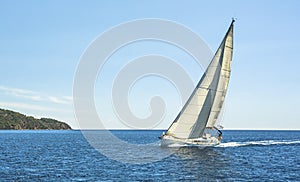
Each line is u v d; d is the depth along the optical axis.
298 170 48.09
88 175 43.56
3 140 133.12
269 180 40.44
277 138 155.25
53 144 106.44
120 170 47.59
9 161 58.19
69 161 58.12
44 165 53.00
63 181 39.75
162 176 42.78
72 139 144.00
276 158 62.34
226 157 61.69
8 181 39.78
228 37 68.69
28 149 85.12
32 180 40.38
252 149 79.88
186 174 44.22
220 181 39.69
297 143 104.50
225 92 71.00
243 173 45.12
